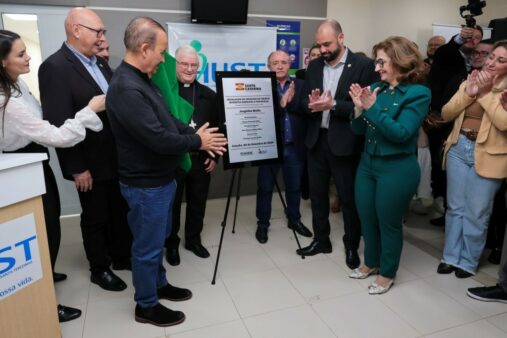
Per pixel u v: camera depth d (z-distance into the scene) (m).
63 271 2.47
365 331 1.88
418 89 1.89
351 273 2.42
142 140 1.57
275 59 2.79
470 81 2.17
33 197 1.50
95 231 2.21
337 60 2.38
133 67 1.62
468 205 2.33
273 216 3.52
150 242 1.78
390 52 1.88
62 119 1.90
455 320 1.96
